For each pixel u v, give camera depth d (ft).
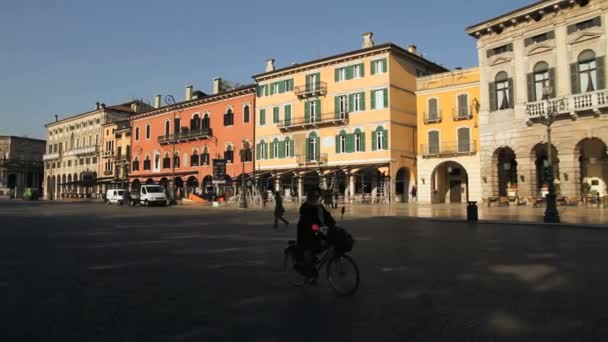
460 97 128.47
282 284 25.30
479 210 94.22
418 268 29.60
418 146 135.95
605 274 27.22
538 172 109.19
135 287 24.61
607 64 88.43
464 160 127.03
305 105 155.74
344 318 18.47
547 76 98.53
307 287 24.45
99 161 247.70
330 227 23.49
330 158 149.28
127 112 254.27
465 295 22.25
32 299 21.99
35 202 189.57
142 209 120.37
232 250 39.29
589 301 20.86
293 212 104.42
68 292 23.47
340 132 147.33
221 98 182.29
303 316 18.83
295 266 24.63
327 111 150.61
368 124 140.87
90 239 48.08
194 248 40.65
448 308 19.86
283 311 19.63
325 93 151.12
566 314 18.78
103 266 31.24
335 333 16.53
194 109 193.67
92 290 23.90
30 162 325.21
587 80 91.86
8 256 35.96
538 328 16.96
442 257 34.30
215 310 19.89
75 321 18.29
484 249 38.68
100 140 248.32
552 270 28.60
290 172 154.10
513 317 18.39
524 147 102.17
